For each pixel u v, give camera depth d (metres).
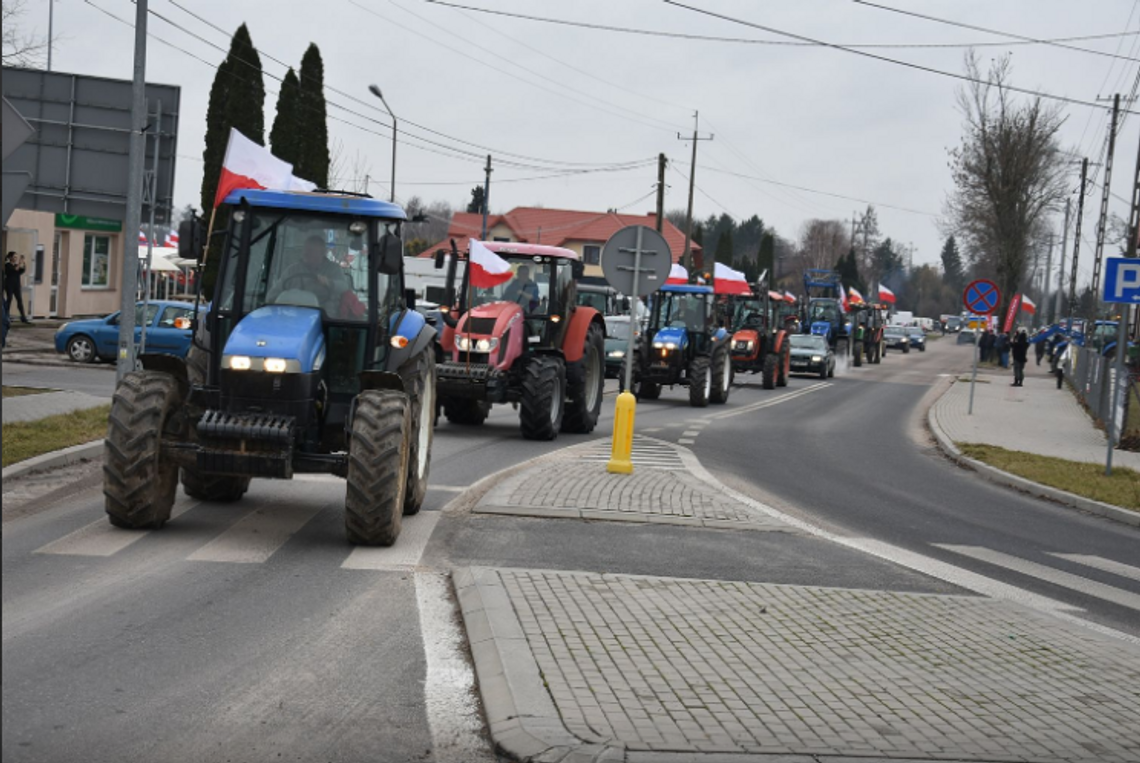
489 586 8.05
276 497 11.72
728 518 11.94
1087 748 5.55
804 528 11.84
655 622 7.38
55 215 39.84
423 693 5.95
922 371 59.44
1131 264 19.06
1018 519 14.50
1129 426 25.17
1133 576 10.95
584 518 11.46
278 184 13.71
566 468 14.65
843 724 5.64
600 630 7.05
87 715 5.32
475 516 11.32
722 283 37.16
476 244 17.86
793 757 5.14
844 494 15.34
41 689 5.63
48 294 39.66
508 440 18.22
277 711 5.54
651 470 15.17
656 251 14.55
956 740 5.52
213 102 39.62
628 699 5.77
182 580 8.05
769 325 39.75
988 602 8.74
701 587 8.53
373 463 9.34
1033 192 68.81
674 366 28.88
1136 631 8.44
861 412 31.42
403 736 5.31
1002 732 5.70
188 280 45.38
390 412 9.57
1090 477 18.48
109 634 6.63
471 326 17.98
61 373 24.39
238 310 10.26
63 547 8.85
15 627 6.66
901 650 7.14
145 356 9.77
